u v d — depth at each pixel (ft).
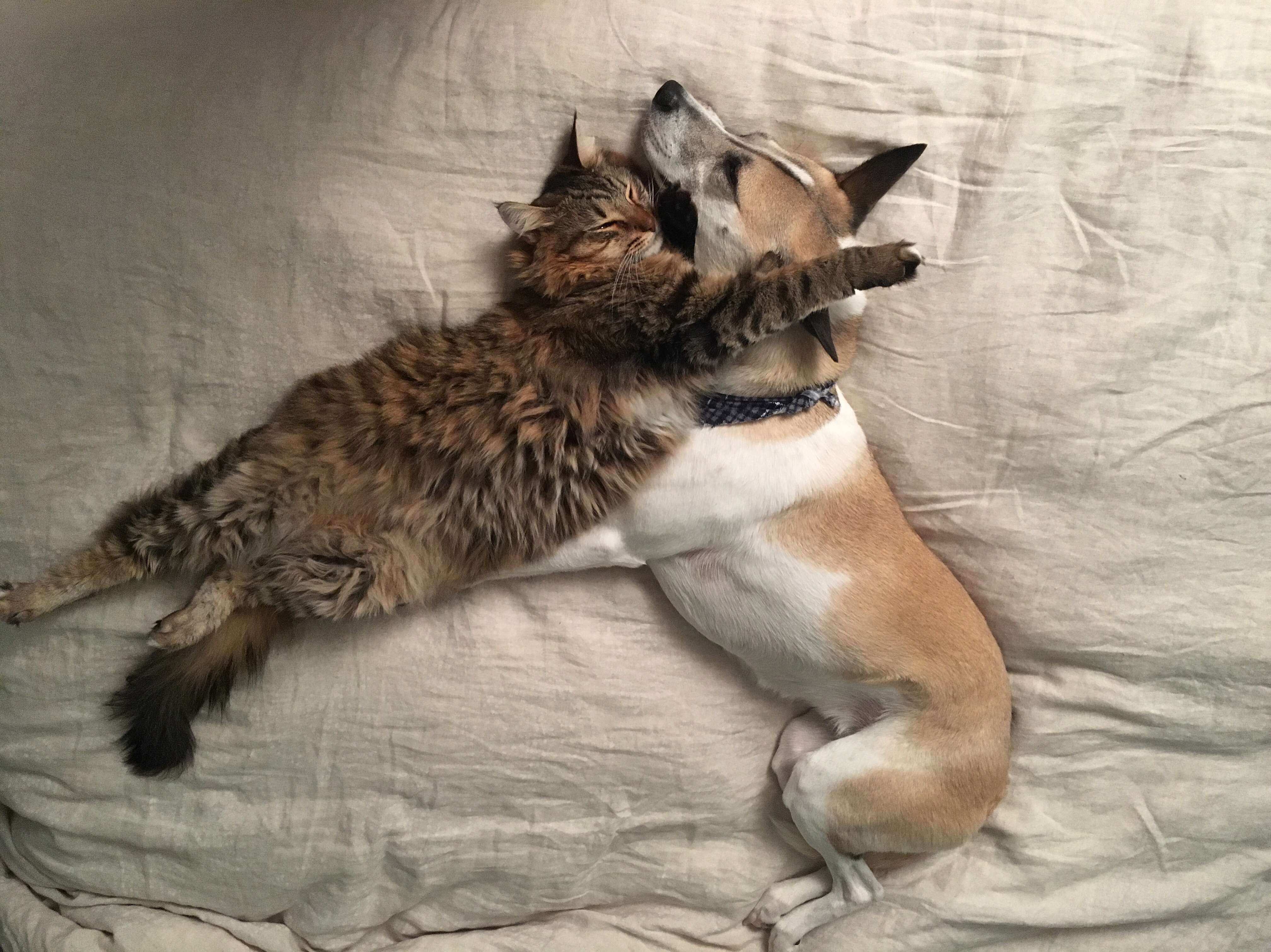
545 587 4.52
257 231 3.87
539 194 4.04
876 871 5.10
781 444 4.19
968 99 4.17
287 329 4.00
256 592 3.87
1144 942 5.16
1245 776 4.98
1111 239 4.26
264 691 4.26
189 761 4.19
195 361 4.00
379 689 4.36
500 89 3.89
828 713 4.85
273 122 3.78
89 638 4.11
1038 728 4.90
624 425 4.02
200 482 3.89
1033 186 4.23
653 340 3.94
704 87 4.09
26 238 3.76
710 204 4.04
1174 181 4.21
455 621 4.42
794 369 4.19
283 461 3.87
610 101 4.02
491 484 4.00
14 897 4.66
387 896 4.75
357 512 3.96
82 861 4.49
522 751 4.55
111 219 3.79
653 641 4.66
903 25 4.08
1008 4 4.08
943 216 4.29
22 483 3.97
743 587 4.39
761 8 4.04
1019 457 4.51
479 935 5.00
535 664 4.50
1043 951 5.13
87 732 4.23
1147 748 4.96
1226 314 4.32
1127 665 4.75
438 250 4.00
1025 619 4.74
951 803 4.66
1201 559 4.59
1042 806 5.03
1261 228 4.25
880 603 4.38
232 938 4.70
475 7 3.85
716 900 5.09
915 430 4.58
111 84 3.75
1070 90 4.15
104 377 3.96
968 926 5.07
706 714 4.77
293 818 4.44
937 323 4.41
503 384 3.93
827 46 4.08
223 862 4.48
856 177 4.14
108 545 3.83
